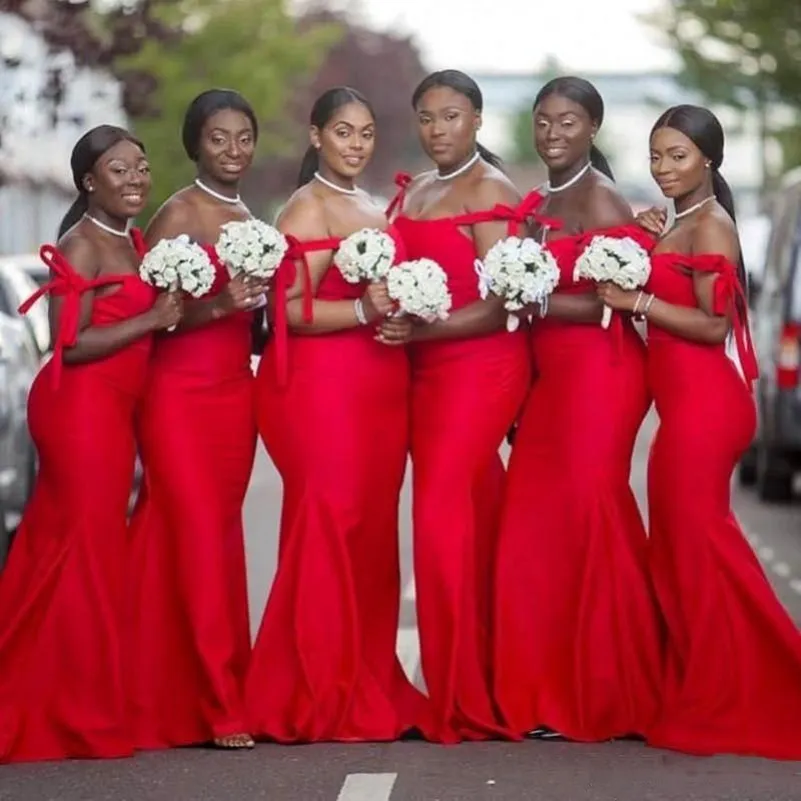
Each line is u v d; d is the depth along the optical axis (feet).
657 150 39.32
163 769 36.88
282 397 39.34
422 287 37.93
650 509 39.52
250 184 217.97
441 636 38.99
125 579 39.14
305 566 39.04
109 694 38.29
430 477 39.34
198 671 38.83
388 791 34.83
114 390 38.81
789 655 38.27
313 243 38.96
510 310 38.63
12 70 69.92
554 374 39.63
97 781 36.06
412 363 40.09
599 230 39.52
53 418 38.70
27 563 39.09
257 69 150.10
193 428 39.19
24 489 58.80
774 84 156.66
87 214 39.14
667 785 35.32
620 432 39.50
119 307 38.70
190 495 38.99
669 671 39.04
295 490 39.34
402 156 313.32
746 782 35.58
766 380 81.82
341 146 39.14
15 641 38.40
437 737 38.75
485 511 40.32
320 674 38.83
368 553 39.78
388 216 40.40
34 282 70.95
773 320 80.79
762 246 98.27
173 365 39.22
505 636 39.40
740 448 39.29
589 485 39.32
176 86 137.69
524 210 39.29
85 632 38.37
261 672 38.93
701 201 39.45
